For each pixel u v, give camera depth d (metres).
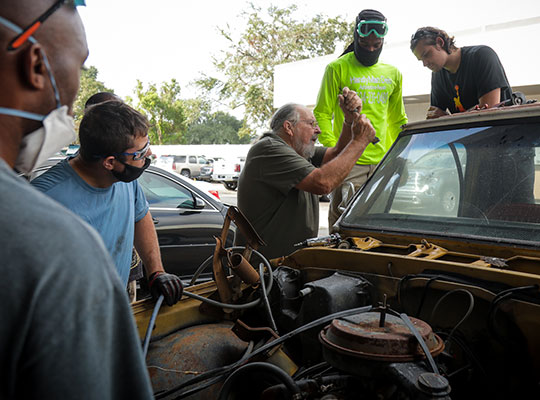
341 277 2.15
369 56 4.31
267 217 3.06
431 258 2.07
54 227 0.69
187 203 5.50
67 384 0.66
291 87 22.23
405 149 2.80
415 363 1.45
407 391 1.37
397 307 2.02
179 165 30.45
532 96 17.06
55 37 0.86
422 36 3.94
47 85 0.86
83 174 1.98
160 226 5.27
